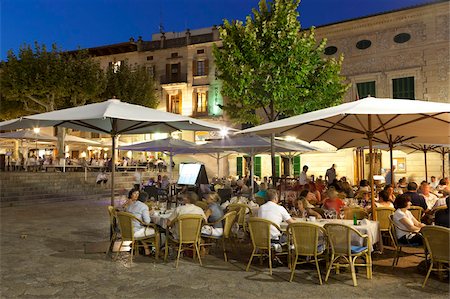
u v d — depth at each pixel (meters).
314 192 11.42
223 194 13.70
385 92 24.06
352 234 6.27
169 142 14.05
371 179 7.34
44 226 11.33
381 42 24.30
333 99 16.31
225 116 30.62
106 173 24.06
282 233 6.70
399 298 5.21
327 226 5.95
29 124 8.20
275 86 13.94
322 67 15.99
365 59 24.72
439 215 6.54
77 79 25.00
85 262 7.12
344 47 25.31
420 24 23.23
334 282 5.92
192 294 5.40
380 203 8.53
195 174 12.68
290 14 14.11
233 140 12.37
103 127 9.53
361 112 5.69
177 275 6.33
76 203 18.09
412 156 23.06
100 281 6.00
